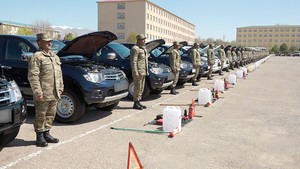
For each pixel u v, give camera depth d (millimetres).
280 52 110688
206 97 8938
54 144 5059
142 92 8578
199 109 8234
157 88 9438
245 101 9672
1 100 4328
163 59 11609
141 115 7375
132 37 74688
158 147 5020
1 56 6820
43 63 4828
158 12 90500
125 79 7297
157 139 5445
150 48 9734
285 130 6234
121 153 4699
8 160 4332
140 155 4641
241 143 5332
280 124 6723
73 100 6273
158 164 4324
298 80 16922
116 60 9008
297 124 6746
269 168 4277
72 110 6305
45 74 4855
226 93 11422
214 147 5090
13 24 49781
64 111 6375
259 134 5910
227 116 7422
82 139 5352
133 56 7797
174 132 5668
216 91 10188
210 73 16531
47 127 5066
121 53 9219
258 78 17906
